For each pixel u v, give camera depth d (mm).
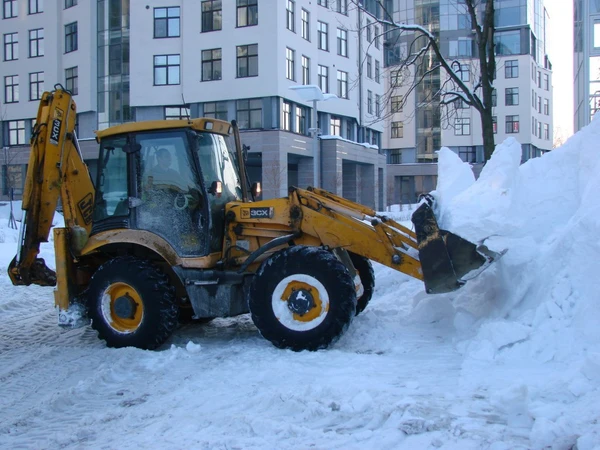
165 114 34625
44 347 6961
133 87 34625
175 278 6973
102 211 6984
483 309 6465
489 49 10781
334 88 37969
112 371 5688
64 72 39375
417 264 6352
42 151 6957
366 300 7492
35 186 6949
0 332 7965
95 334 7543
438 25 50344
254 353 6113
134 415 4586
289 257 6125
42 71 40375
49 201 6996
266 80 32375
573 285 5574
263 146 32656
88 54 36812
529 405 4023
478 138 61156
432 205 6246
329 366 5496
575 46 29391
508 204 6008
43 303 10219
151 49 34281
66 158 7215
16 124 42031
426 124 61625
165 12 34062
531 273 6078
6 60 41562
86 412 4773
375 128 45219
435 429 3789
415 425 3801
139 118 35000
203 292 6453
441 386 4711
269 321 6156
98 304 6664
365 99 41281
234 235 6773
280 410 4391
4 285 11867
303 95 15945
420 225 6035
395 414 4031
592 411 3824
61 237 6863
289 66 33625
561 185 7066
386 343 6242
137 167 6777
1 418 4719
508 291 6230
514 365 5137
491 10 10672
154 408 4727
